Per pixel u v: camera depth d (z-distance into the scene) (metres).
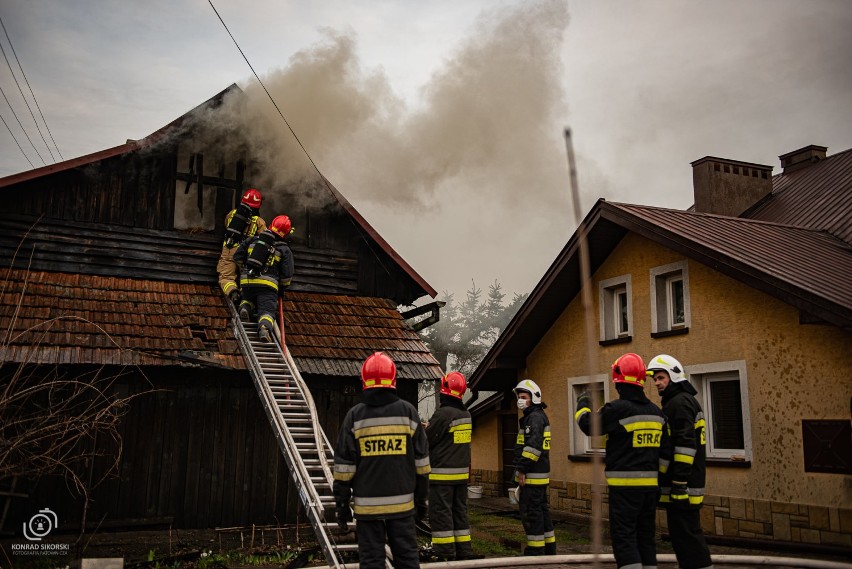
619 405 5.75
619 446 5.75
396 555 5.08
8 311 9.41
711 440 10.30
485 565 6.73
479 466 16.38
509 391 15.33
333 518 10.44
